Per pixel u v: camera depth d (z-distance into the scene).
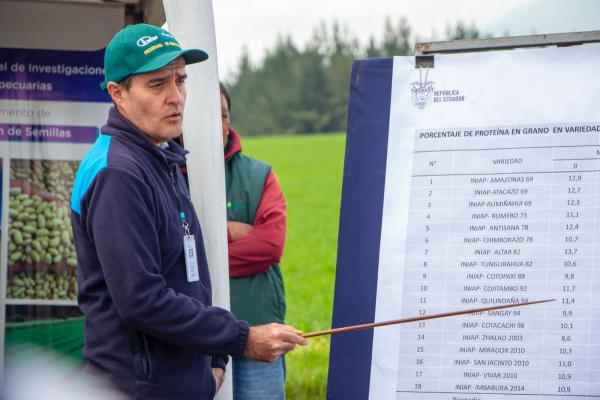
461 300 4.26
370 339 4.35
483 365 4.22
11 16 6.84
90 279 3.89
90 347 3.92
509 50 4.36
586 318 4.14
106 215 3.70
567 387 4.15
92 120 6.98
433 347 4.27
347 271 4.41
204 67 4.57
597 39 4.28
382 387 4.31
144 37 3.97
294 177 46.84
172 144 4.28
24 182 6.95
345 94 87.94
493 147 4.29
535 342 4.18
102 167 3.77
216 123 4.62
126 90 3.98
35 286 6.97
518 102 4.29
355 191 4.44
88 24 6.91
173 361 3.92
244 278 5.95
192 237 4.10
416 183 4.36
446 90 4.38
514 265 4.22
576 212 4.19
